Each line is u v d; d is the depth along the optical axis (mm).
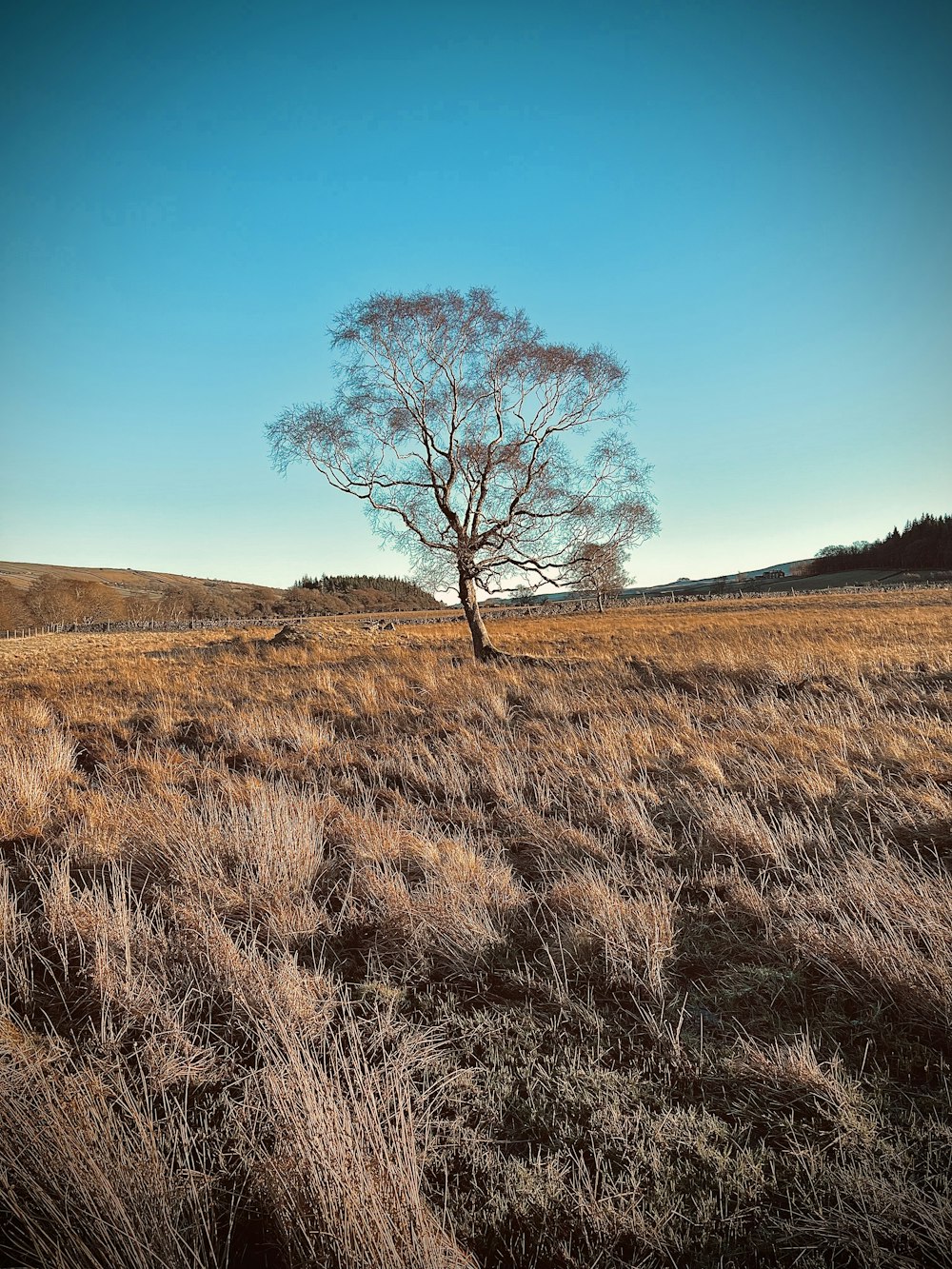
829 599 64562
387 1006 3070
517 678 13375
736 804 5238
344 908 3924
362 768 7469
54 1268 1769
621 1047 2795
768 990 3125
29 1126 2098
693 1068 2619
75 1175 1939
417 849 4625
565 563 18688
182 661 23797
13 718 10703
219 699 12680
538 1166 2162
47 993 3246
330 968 3453
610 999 3135
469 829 5348
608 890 3922
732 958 3404
